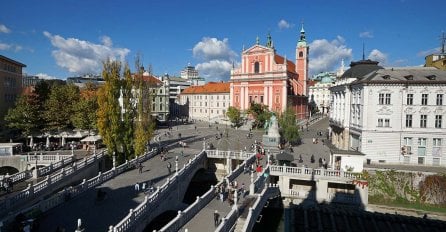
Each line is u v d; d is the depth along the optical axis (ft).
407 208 132.57
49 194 107.14
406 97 162.91
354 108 184.14
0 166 150.92
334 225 72.08
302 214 76.43
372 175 140.77
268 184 128.16
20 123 189.57
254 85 377.71
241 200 103.91
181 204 121.19
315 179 138.82
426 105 160.86
